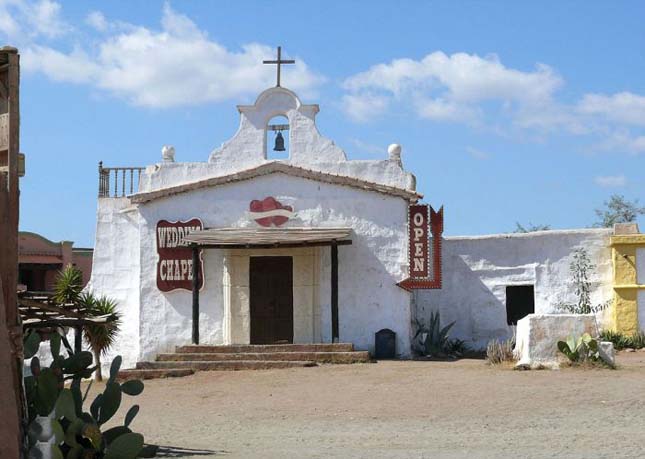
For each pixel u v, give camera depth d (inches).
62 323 649.0
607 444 495.2
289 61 1121.4
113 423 646.5
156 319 1090.7
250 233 1057.5
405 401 693.3
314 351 1000.2
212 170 1114.7
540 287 1169.4
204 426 625.6
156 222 1099.3
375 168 1096.2
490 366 871.1
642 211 2032.5
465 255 1192.2
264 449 519.2
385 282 1071.0
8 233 357.1
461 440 530.3
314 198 1085.1
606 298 1148.5
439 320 1153.4
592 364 805.2
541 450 486.3
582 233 1166.3
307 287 1082.7
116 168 1190.9
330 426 605.0
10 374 339.3
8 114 364.2
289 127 1115.9
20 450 352.8
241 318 1083.3
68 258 1891.0
